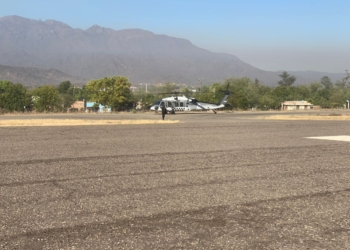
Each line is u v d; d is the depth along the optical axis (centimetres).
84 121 2589
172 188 655
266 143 1316
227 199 587
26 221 481
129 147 1204
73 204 555
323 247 410
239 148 1179
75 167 848
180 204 559
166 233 445
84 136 1569
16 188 649
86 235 437
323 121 2770
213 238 432
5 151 1100
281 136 1577
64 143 1310
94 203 561
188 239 428
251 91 8225
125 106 7131
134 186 668
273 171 808
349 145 1256
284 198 594
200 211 527
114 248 402
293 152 1091
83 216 502
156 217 500
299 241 426
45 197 592
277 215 512
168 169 828
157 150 1132
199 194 616
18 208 534
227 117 3647
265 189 652
